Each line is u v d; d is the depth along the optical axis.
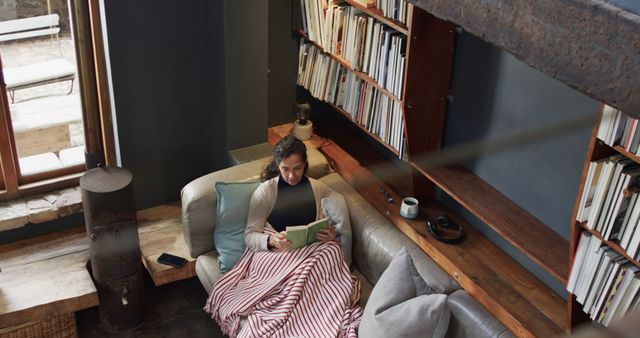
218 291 3.19
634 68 0.34
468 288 2.96
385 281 2.88
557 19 0.37
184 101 3.79
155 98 3.67
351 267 3.35
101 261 3.27
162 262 3.48
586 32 0.36
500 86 2.71
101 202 3.11
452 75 2.99
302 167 3.16
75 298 3.28
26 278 3.35
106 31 3.35
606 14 0.35
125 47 3.44
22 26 3.21
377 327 2.74
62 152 3.64
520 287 2.92
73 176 3.70
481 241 3.15
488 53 2.74
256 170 3.48
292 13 3.83
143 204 3.91
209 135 3.95
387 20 3.06
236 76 3.58
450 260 3.05
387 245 3.16
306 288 3.05
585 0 0.36
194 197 3.29
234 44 3.48
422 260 3.07
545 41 0.38
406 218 3.25
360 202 3.34
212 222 3.34
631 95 0.34
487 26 0.42
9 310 3.16
